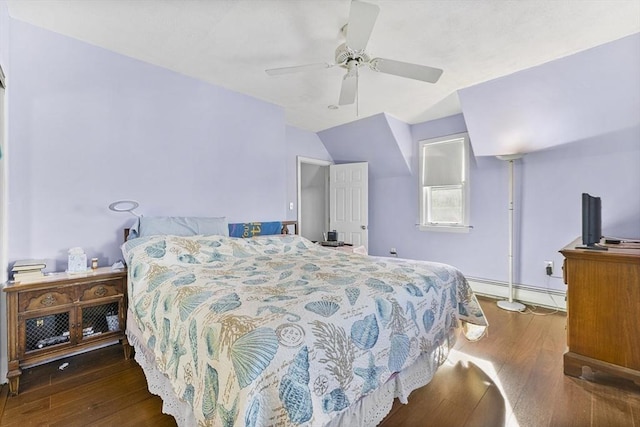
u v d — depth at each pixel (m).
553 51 2.48
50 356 1.94
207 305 1.34
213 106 3.13
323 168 5.98
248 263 2.25
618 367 1.84
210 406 1.05
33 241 2.17
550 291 3.43
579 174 3.20
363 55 2.07
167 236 2.39
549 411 1.63
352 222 5.05
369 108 3.87
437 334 1.81
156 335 1.59
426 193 4.55
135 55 2.57
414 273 1.92
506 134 3.45
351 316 1.33
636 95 2.57
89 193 2.41
